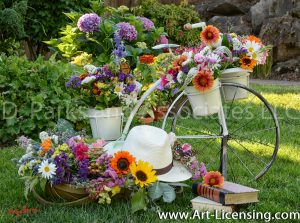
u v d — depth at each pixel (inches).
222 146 152.9
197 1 501.7
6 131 187.0
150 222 133.0
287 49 407.5
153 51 233.5
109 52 220.7
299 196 145.9
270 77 397.4
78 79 148.6
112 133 148.8
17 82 188.9
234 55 150.6
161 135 142.0
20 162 142.7
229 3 469.1
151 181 134.6
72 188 138.9
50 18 290.0
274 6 438.3
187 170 144.2
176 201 142.6
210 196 139.3
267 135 193.6
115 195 139.9
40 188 146.6
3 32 262.2
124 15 246.5
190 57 143.3
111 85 146.4
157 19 316.2
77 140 143.8
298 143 187.5
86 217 132.6
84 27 221.6
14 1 271.9
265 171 156.0
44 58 318.0
